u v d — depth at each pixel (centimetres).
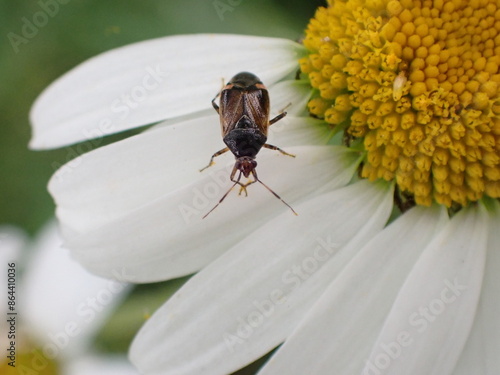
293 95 7
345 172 7
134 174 7
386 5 7
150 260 7
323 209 7
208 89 7
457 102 7
